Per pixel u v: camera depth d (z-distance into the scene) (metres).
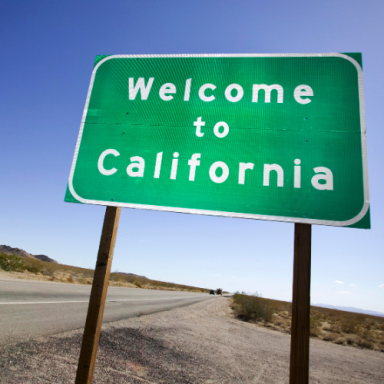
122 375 4.61
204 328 10.30
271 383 5.54
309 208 2.55
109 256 2.63
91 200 2.89
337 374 7.36
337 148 2.69
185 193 2.78
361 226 2.46
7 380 3.67
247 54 3.13
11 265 17.55
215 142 2.88
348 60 2.94
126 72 3.31
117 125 3.12
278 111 2.88
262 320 16.59
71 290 13.74
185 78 3.18
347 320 24.33
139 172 2.92
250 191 2.68
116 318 8.88
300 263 2.37
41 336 5.50
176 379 4.86
